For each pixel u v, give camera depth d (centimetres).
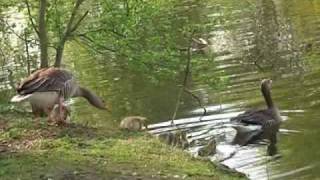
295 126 1541
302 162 1264
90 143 1090
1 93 1953
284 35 2683
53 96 1128
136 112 1772
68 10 1658
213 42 2620
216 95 1867
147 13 1633
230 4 3581
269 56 2316
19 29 2127
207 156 1328
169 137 1409
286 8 3359
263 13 3266
